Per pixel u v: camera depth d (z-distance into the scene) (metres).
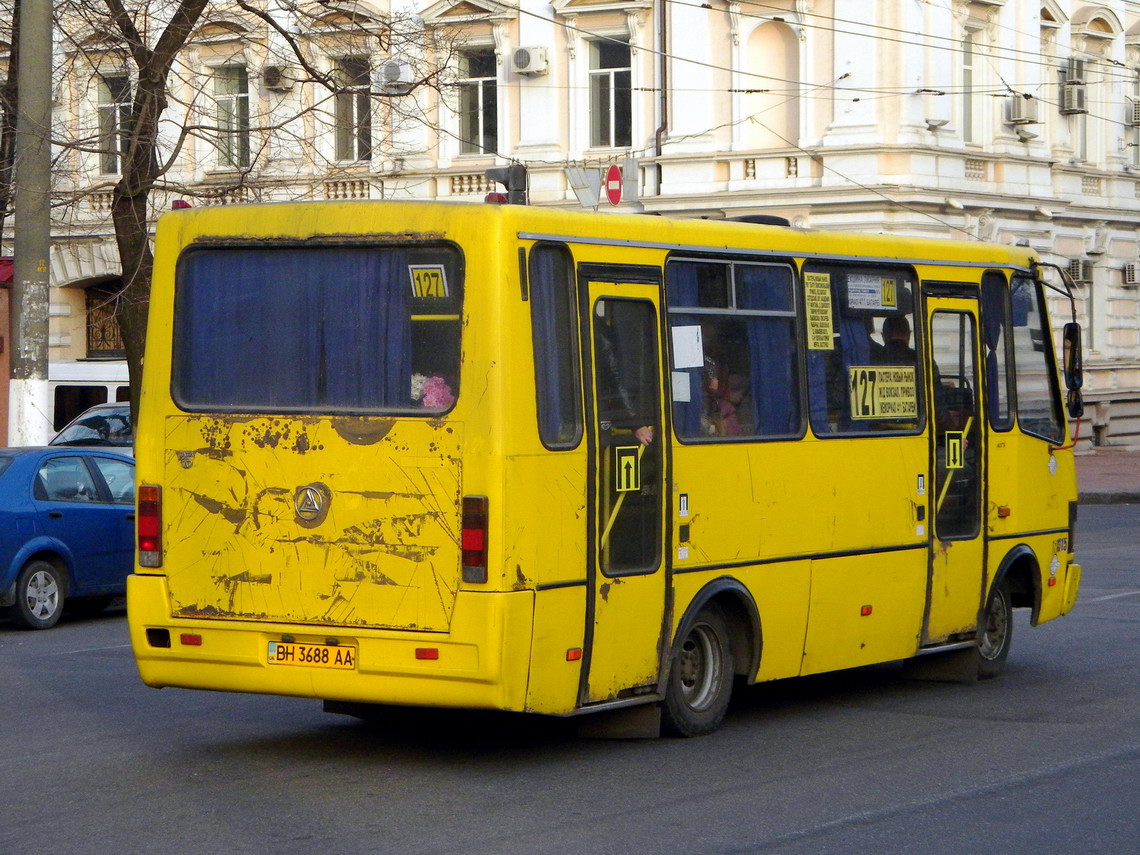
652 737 9.09
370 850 6.75
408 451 7.95
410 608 7.91
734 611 9.35
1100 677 11.46
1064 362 11.85
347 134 31.73
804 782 8.07
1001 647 11.52
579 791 7.86
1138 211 37.31
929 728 9.58
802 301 9.77
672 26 31.31
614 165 28.88
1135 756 8.72
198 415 8.46
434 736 9.28
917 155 29.95
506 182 13.63
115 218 20.06
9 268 27.88
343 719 9.81
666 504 8.71
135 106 20.19
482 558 7.77
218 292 8.56
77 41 21.08
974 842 6.93
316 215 8.34
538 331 8.07
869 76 29.91
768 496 9.40
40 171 17.14
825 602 9.82
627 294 8.59
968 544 10.94
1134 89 37.62
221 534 8.34
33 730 9.45
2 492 14.34
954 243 11.00
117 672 11.71
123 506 15.36
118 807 7.55
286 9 22.31
